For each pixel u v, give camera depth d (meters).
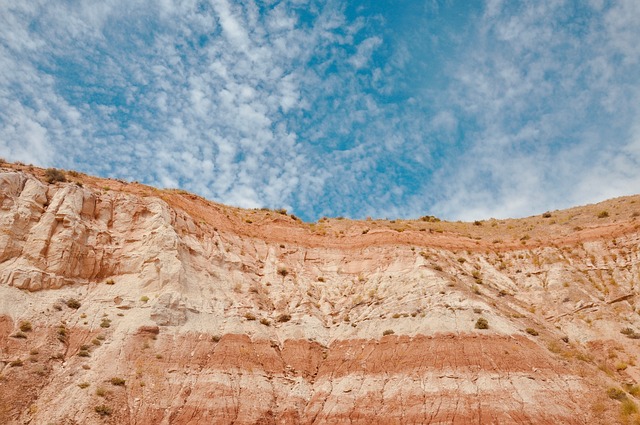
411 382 46.12
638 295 58.34
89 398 40.88
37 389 41.06
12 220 52.00
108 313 50.84
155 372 45.28
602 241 67.62
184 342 49.41
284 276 66.94
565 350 50.84
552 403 42.41
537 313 59.94
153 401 42.66
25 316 46.59
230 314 55.62
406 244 70.69
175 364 46.78
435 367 46.75
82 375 43.28
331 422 44.56
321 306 63.50
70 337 47.19
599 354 52.22
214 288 58.66
